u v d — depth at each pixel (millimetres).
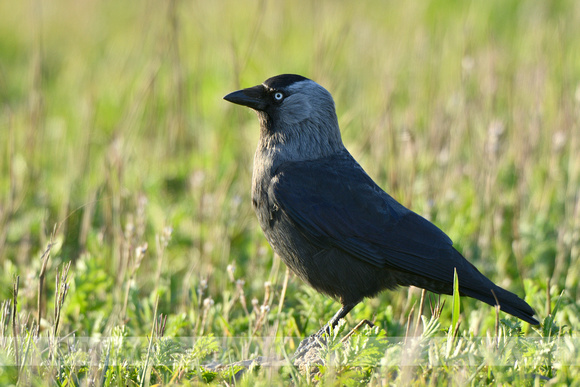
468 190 11914
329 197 8094
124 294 9016
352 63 17641
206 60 19172
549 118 14672
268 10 21109
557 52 17672
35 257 9805
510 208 11641
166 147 14602
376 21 21312
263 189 8492
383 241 7832
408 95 15883
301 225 8031
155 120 15422
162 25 17500
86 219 10359
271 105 8719
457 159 12898
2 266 10164
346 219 7965
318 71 14031
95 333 8047
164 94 17562
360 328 8289
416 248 7770
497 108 15414
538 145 13250
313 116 8664
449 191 11500
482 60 16000
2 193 12680
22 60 22609
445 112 13594
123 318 8016
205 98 17234
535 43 17906
